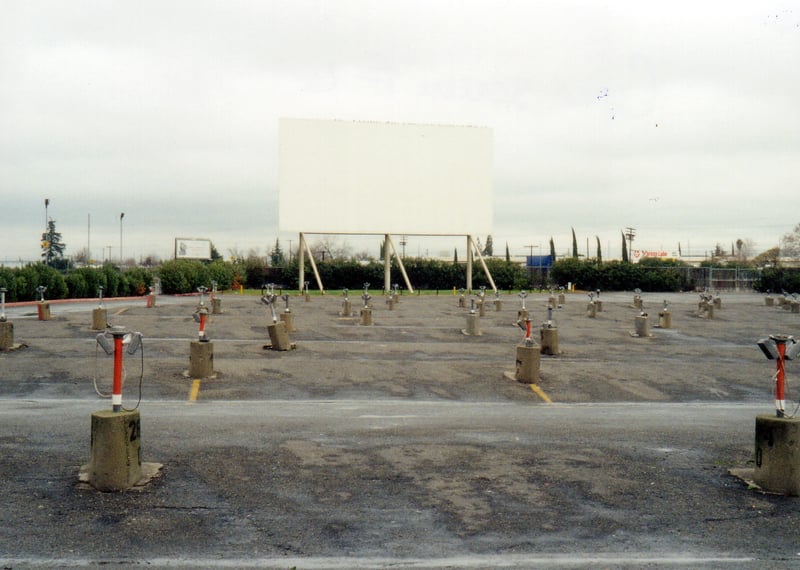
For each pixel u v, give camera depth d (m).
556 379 16.42
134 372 15.79
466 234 62.94
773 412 13.47
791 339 7.96
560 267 72.94
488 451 9.49
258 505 7.08
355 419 11.73
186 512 6.81
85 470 8.05
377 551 5.95
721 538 6.38
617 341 24.66
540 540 6.26
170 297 51.50
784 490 7.67
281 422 11.27
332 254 112.19
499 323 30.44
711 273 73.31
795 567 5.74
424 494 7.55
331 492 7.57
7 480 7.69
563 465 8.81
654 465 8.88
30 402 12.77
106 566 5.52
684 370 18.16
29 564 5.51
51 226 95.75
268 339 22.56
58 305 37.94
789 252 93.12
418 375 16.58
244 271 71.62
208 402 13.20
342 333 25.31
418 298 51.50
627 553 5.99
